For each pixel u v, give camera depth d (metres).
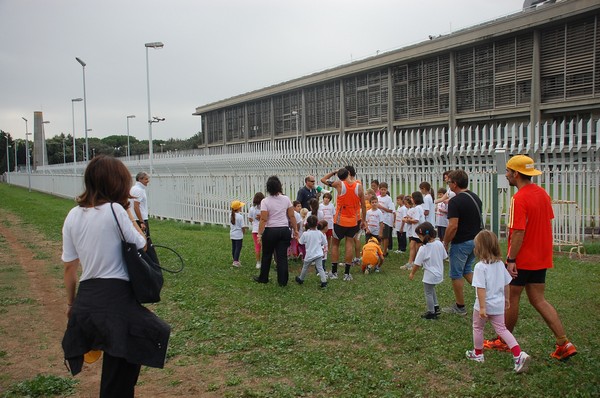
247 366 5.81
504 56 29.53
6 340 7.04
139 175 11.67
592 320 7.23
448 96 33.62
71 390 5.36
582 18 25.33
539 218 5.81
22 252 14.66
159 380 5.52
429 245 7.42
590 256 12.37
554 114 27.45
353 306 8.10
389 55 37.41
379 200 12.83
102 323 3.78
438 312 7.55
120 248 3.95
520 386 5.02
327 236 12.88
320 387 5.10
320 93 48.16
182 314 7.87
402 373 5.42
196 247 14.57
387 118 38.97
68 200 41.19
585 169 14.28
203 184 22.17
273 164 19.14
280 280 9.64
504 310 5.70
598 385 4.99
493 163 15.02
